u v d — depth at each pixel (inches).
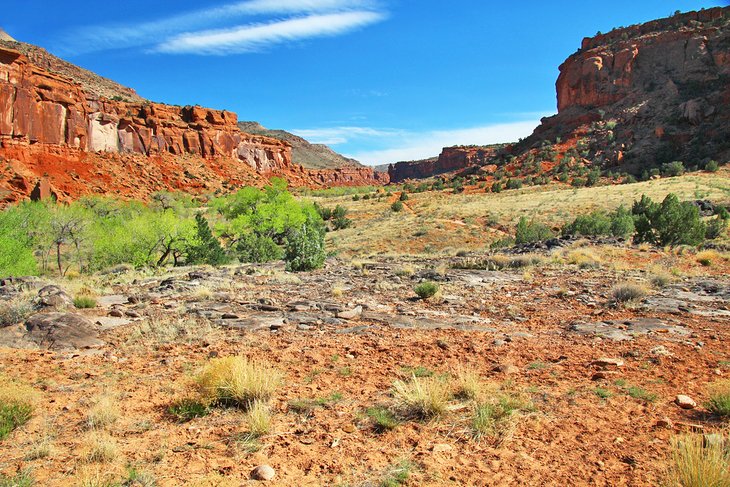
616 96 5629.9
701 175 3245.6
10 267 1016.9
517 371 222.7
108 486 124.5
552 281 545.0
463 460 139.0
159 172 5605.3
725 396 167.5
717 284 488.7
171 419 174.1
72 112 4869.6
